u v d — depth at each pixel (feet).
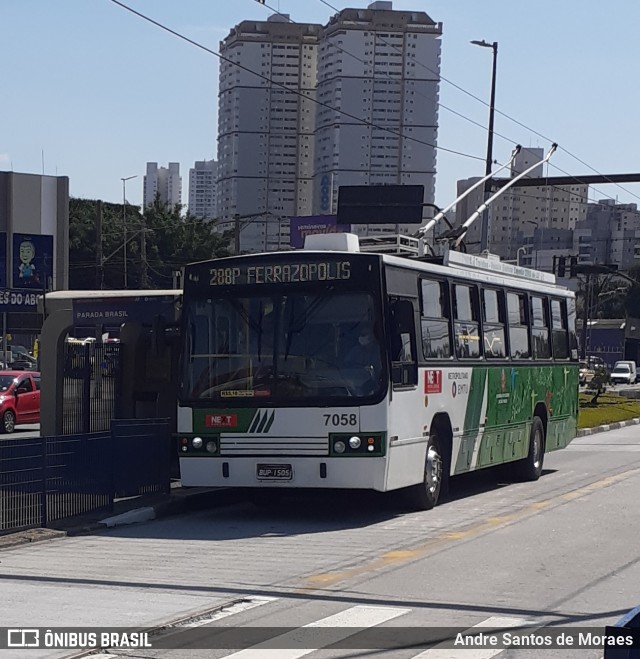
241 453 42.01
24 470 39.47
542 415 62.03
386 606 27.30
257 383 42.06
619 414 117.60
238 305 43.01
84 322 56.90
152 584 30.17
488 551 35.68
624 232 336.70
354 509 47.32
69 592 29.09
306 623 25.45
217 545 37.58
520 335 58.65
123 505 45.03
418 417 44.37
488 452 53.11
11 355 203.31
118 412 55.93
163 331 47.32
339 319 41.78
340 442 40.98
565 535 39.11
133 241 216.54
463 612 26.66
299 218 187.73
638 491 52.95
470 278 51.42
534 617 26.14
